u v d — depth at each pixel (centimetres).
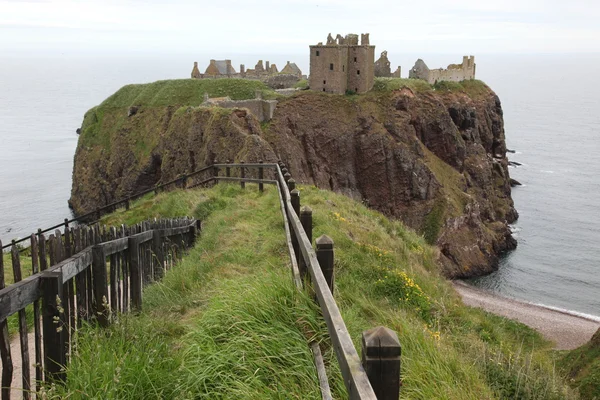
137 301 891
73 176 8612
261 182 2103
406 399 537
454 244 6969
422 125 7900
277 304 636
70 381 537
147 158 7188
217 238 1398
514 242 7619
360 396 284
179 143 6350
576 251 7200
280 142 6912
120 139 7781
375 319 895
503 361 924
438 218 7112
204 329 638
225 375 544
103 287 717
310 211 743
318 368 519
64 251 700
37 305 558
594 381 1294
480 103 9481
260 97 7244
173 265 1226
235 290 743
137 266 891
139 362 561
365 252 1455
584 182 11550
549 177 12056
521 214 9162
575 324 4172
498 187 9181
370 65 7781
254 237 1350
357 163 7425
